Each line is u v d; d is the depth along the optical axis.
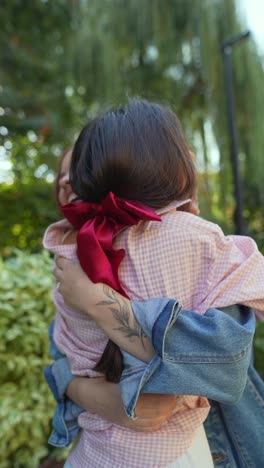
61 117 5.62
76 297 0.77
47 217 5.62
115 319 0.73
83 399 0.85
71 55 5.07
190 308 0.75
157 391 0.69
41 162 5.97
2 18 4.40
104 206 0.77
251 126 4.62
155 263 0.76
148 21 4.68
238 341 0.69
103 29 5.00
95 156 0.80
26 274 2.04
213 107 4.62
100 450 0.84
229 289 0.74
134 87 5.00
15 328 1.92
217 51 4.45
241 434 0.93
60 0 4.59
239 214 2.93
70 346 0.88
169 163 0.79
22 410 1.97
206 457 0.83
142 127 0.79
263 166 4.66
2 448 1.90
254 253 0.78
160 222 0.80
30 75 5.02
